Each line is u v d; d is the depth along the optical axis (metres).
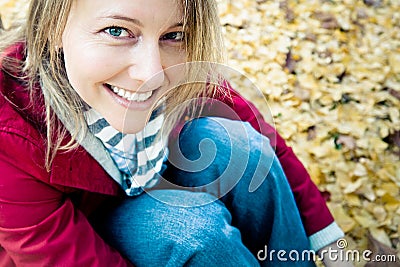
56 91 1.14
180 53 1.14
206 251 1.19
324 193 1.95
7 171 1.10
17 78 1.17
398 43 2.66
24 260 1.20
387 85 2.41
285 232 1.41
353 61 2.53
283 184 1.38
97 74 1.06
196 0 1.10
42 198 1.15
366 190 1.96
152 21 1.01
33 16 1.13
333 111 2.26
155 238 1.24
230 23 2.69
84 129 1.17
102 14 1.00
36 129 1.13
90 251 1.20
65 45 1.08
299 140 2.14
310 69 2.47
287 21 2.74
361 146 2.11
